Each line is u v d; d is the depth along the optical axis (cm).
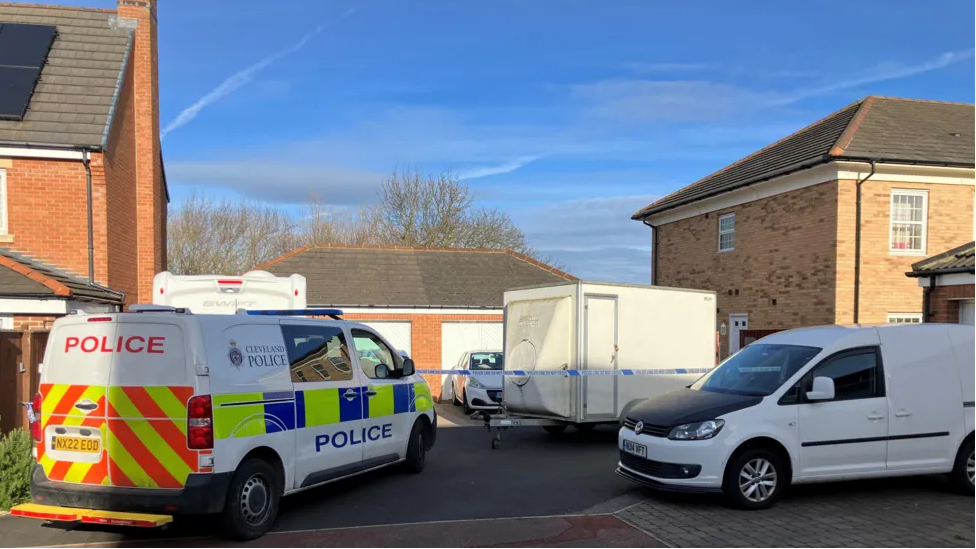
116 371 566
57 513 550
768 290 1750
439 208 3412
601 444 1095
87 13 1634
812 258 1603
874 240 1550
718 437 652
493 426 1064
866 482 773
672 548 544
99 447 564
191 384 550
